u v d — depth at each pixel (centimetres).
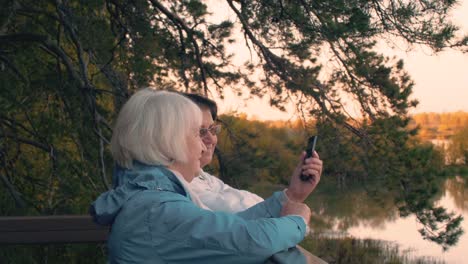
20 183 812
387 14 729
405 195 796
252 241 117
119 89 742
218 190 216
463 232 785
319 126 803
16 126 852
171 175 130
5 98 636
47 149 762
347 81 798
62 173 740
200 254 118
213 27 837
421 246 2327
